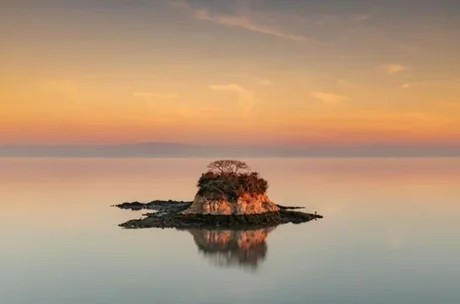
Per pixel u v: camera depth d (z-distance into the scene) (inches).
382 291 2433.6
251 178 4360.2
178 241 3452.3
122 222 4106.8
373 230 3786.9
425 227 3870.6
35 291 2433.6
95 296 2370.8
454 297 2351.1
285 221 4180.6
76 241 3410.4
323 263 2898.6
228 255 3083.2
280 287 2497.5
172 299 2336.4
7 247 3235.7
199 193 4286.4
